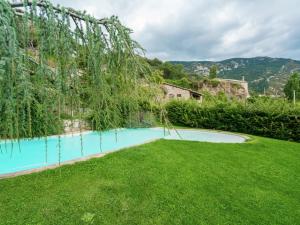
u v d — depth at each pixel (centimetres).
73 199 536
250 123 1562
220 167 791
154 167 745
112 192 578
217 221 496
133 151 883
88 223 464
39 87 179
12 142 191
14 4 172
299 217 529
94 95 196
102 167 717
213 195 600
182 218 498
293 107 1442
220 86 4544
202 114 1767
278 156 952
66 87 186
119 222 474
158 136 1257
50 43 176
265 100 1691
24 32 171
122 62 197
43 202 517
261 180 712
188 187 630
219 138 1397
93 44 188
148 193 584
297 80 4656
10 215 470
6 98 164
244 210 543
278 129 1456
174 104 1884
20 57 163
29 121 178
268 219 514
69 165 714
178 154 898
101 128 207
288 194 633
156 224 475
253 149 1029
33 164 831
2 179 606
